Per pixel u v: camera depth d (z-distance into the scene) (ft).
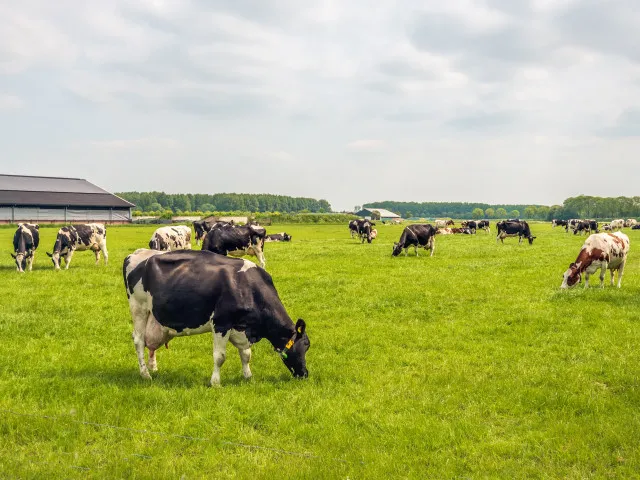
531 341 36.58
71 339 37.22
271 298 28.09
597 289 53.52
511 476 18.52
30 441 20.85
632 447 20.17
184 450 20.52
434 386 27.63
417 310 47.16
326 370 30.40
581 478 18.26
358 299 51.72
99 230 81.20
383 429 22.34
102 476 18.11
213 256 28.25
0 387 26.23
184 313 26.86
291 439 21.53
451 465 19.22
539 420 23.21
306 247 124.77
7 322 40.96
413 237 97.30
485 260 88.89
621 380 28.09
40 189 387.75
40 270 74.64
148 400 24.59
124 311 46.29
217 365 27.35
